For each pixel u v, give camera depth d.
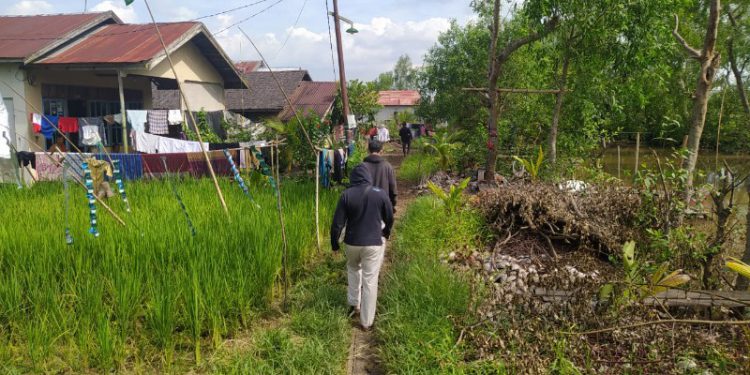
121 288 4.72
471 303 5.17
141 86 18.41
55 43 14.35
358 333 5.31
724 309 5.03
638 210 7.35
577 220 7.57
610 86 11.90
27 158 11.30
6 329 4.65
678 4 10.54
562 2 10.36
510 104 18.11
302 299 5.88
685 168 6.82
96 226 5.89
